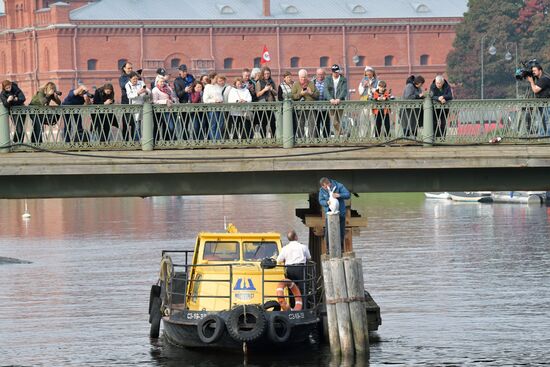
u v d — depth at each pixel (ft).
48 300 260.01
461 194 581.94
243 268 189.98
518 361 185.47
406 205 559.38
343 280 175.52
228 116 180.45
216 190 183.42
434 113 181.98
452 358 187.62
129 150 178.70
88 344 204.33
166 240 399.85
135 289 274.98
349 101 181.27
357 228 186.80
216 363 181.47
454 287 270.67
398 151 179.83
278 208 555.28
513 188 185.47
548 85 182.50
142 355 192.54
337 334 176.65
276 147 181.27
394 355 189.88
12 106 177.06
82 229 457.68
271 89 190.08
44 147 177.37
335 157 178.91
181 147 179.52
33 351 199.21
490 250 347.36
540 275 289.94
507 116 181.78
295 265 186.91
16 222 508.53
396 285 275.39
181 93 190.90
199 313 183.93
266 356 183.93
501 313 232.32
